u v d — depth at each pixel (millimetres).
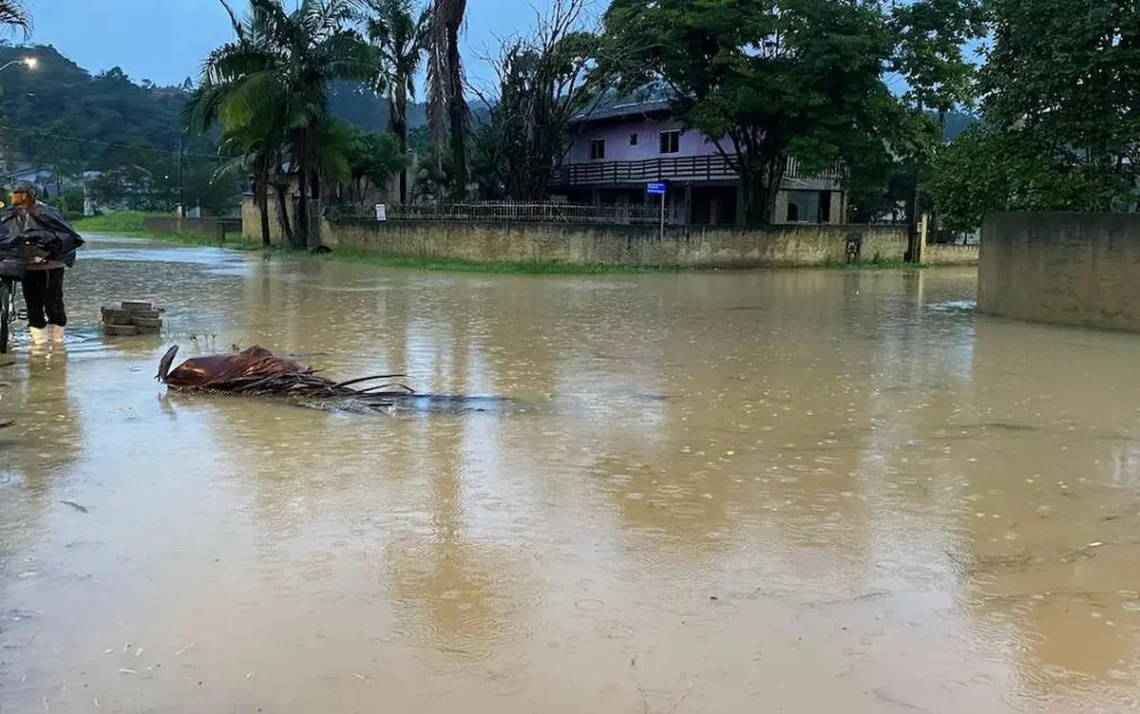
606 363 11375
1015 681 3746
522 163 34969
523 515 5672
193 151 89438
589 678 3701
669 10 31641
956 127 45375
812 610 4383
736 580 4727
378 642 3984
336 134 37562
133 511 5605
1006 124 17547
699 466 6844
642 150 44344
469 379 10164
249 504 5773
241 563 4828
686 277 28000
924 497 6180
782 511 5844
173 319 15031
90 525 5355
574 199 48125
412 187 44562
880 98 30641
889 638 4102
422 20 41000
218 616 4207
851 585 4691
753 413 8711
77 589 4473
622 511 5785
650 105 42281
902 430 8109
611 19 33188
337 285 22469
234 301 18172
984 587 4691
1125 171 16734
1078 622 4293
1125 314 15141
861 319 16781
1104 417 8672
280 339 12930
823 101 30359
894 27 32844
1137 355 12586
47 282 11750
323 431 7684
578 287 23234
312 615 4234
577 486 6285
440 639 4023
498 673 3732
